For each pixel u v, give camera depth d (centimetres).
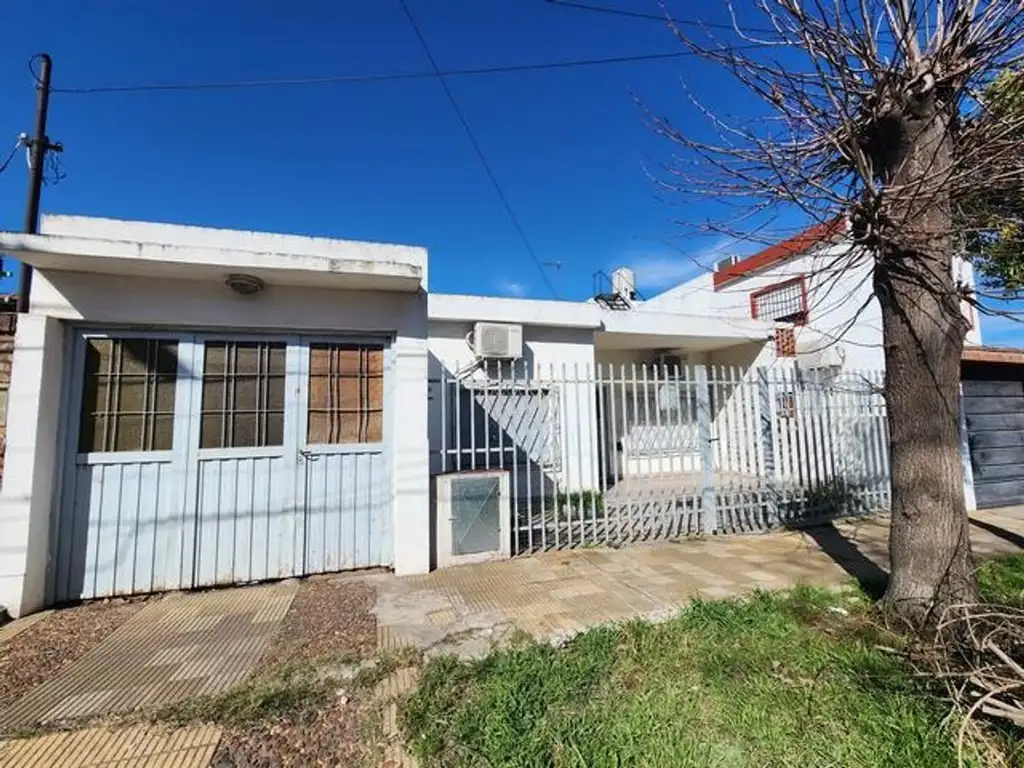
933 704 257
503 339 837
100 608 421
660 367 1277
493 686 284
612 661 312
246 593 451
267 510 488
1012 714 215
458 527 531
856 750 226
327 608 411
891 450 379
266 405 496
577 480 905
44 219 439
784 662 307
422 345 527
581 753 225
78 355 454
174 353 477
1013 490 852
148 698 280
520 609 400
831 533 654
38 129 664
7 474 408
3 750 237
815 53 346
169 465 467
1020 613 281
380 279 473
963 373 842
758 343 1139
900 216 336
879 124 362
